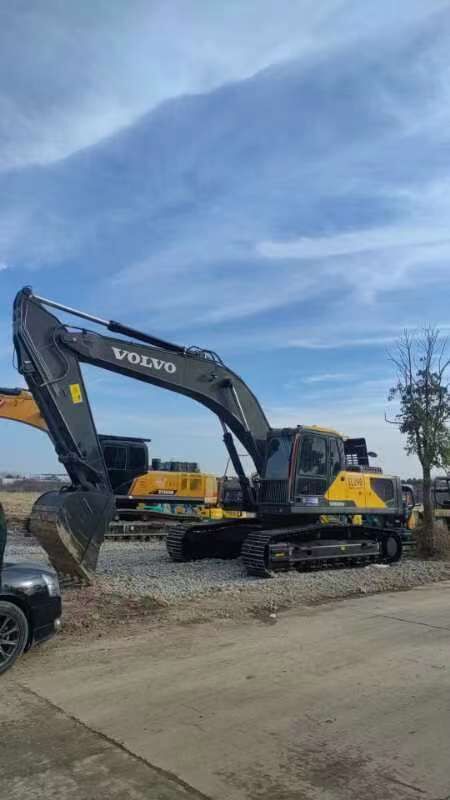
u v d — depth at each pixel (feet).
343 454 48.39
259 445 46.37
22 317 38.01
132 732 15.84
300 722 16.56
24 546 58.03
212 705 17.72
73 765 14.10
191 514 73.41
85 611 28.84
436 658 22.41
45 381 37.96
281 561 41.29
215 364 44.98
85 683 19.49
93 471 37.99
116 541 66.44
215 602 31.73
